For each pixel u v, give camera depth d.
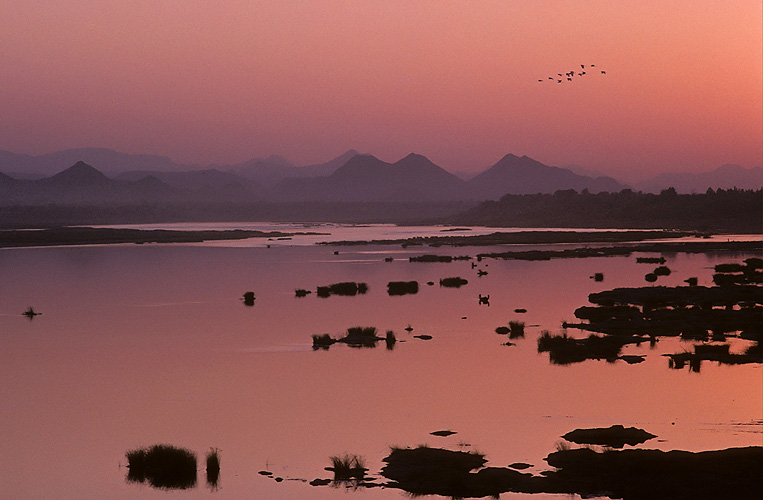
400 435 33.75
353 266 130.12
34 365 50.88
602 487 26.14
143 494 27.69
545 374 45.69
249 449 32.44
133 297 88.12
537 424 34.84
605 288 92.94
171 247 191.88
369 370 47.62
